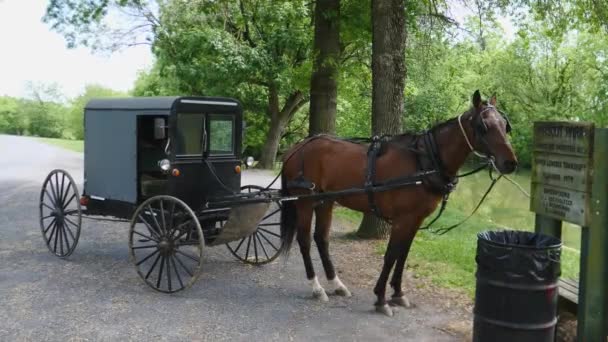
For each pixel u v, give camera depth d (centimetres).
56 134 10256
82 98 9400
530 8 1248
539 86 3450
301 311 637
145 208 713
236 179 793
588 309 489
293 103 2627
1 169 2261
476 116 563
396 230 616
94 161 813
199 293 696
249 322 599
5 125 10069
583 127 479
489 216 1692
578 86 3328
